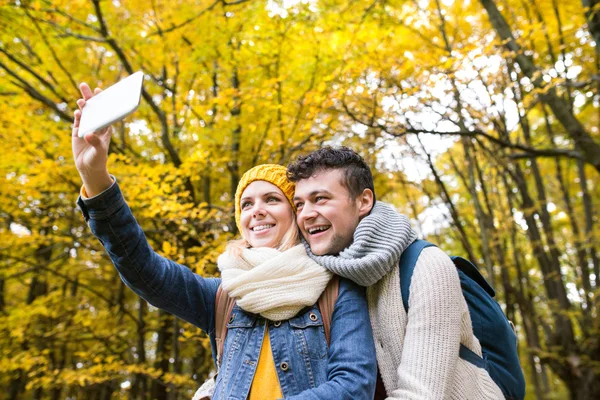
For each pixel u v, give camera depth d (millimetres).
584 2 4336
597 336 6707
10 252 5863
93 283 7715
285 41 4430
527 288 7441
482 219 4816
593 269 7363
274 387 1234
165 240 4195
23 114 4332
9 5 4094
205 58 4359
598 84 4781
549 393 8797
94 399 9594
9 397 8391
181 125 4645
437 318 1219
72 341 6180
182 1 4668
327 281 1327
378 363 1271
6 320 5816
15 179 4535
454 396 1207
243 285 1309
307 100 3482
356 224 1425
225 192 5812
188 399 5766
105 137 1300
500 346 1383
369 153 4340
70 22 4539
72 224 5301
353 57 3932
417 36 5246
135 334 6891
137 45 4594
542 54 5812
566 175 8078
